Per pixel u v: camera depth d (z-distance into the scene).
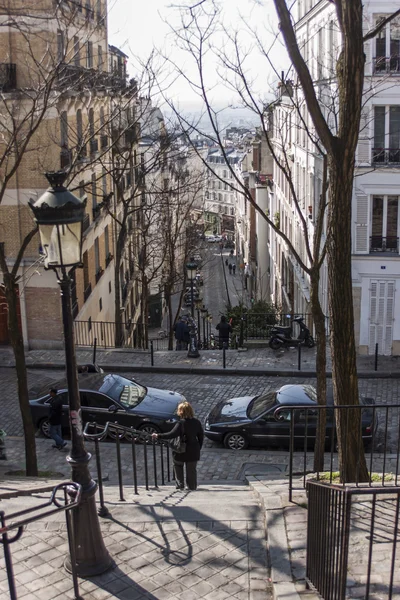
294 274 37.47
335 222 8.88
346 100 8.43
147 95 26.12
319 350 12.29
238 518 7.98
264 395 16.80
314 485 6.24
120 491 9.01
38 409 16.50
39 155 23.00
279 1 8.22
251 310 31.05
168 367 22.48
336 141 8.61
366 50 22.03
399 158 22.89
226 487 10.60
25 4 20.66
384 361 23.20
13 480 11.11
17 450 15.70
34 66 21.25
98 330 30.45
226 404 16.73
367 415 15.52
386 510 7.82
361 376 21.66
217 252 110.62
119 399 16.12
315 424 15.36
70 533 6.17
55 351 24.61
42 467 14.67
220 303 74.44
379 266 23.88
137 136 29.86
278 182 46.84
